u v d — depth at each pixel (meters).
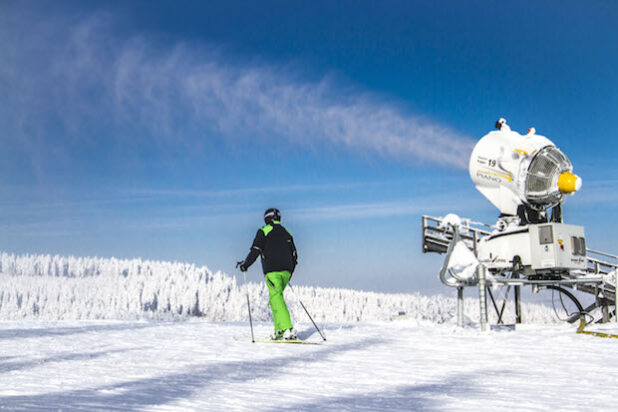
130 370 4.79
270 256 7.58
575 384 4.01
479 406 3.15
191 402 3.23
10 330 9.01
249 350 6.41
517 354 5.95
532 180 9.77
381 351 6.37
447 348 6.64
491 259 9.95
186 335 8.21
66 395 3.43
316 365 5.20
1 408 2.85
